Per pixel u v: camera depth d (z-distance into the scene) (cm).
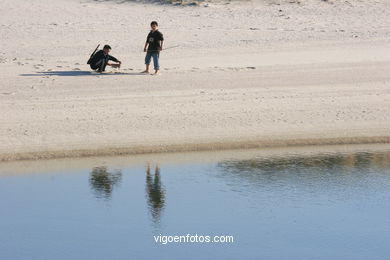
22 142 2362
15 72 3512
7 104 2858
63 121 2609
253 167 2225
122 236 1703
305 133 2570
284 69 3675
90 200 1928
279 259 1585
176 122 2628
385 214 1864
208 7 6188
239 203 1923
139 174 2141
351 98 3059
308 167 2239
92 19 5641
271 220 1808
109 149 2333
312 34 4888
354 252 1625
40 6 6234
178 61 3906
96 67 3488
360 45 4444
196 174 2147
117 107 2823
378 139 2555
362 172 2195
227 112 2783
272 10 6034
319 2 6366
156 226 1759
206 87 3219
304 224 1789
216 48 4356
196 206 1898
